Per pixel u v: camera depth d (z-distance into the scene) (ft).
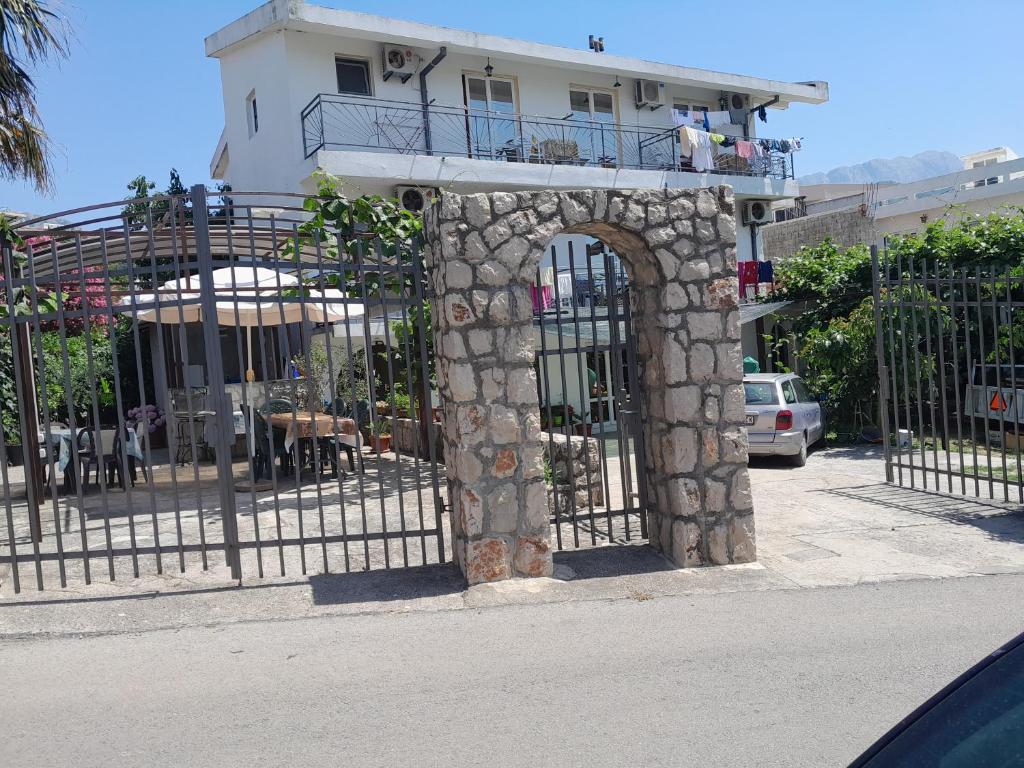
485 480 20.34
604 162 65.77
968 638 16.80
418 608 18.98
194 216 20.12
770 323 60.75
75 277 19.81
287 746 12.71
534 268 20.61
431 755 12.41
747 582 20.83
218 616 18.45
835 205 110.73
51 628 17.70
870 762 5.65
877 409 50.01
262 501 32.48
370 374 21.44
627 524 24.43
